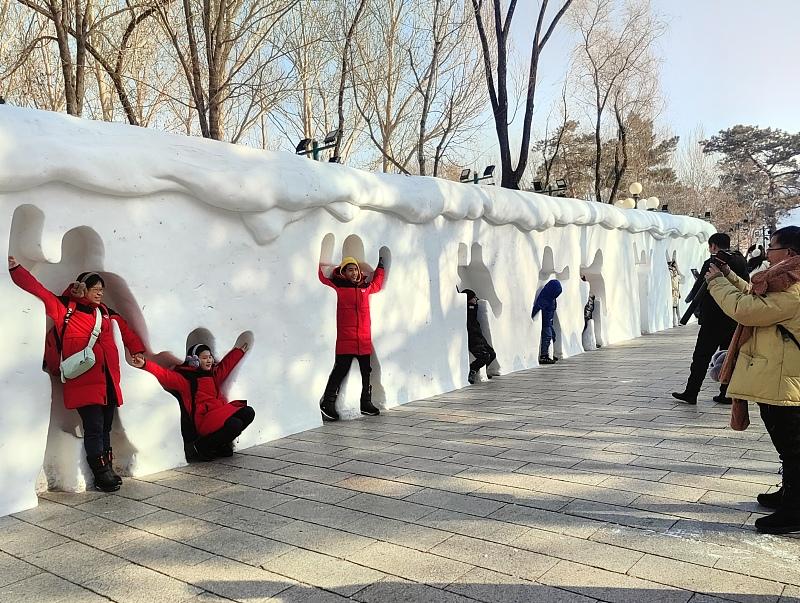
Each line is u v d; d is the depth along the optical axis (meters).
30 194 4.21
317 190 5.96
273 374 5.84
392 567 3.30
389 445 5.57
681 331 14.49
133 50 10.29
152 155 4.77
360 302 6.64
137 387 4.82
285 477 4.77
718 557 3.33
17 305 4.17
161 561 3.43
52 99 11.13
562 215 10.12
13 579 3.26
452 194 7.82
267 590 3.10
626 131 20.42
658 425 6.00
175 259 5.07
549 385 8.15
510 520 3.86
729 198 47.03
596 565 3.27
